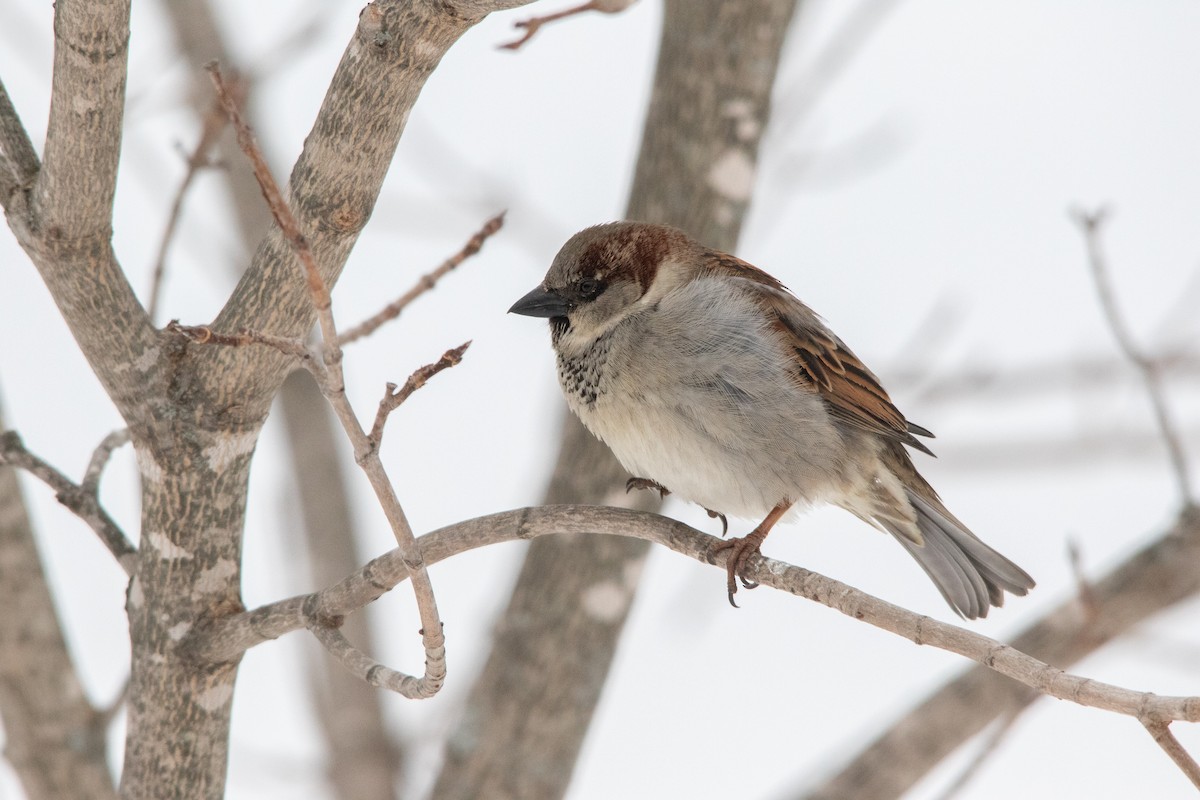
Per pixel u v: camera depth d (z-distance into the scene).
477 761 10.45
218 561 7.37
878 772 10.44
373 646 13.23
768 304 9.42
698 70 10.34
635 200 10.64
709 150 10.38
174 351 7.04
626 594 10.48
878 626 6.52
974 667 10.52
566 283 9.39
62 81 6.10
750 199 10.66
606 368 9.19
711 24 10.30
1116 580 10.21
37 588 9.08
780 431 9.10
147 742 7.51
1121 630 10.12
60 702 9.08
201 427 7.07
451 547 7.17
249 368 7.02
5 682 8.99
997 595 9.94
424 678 6.33
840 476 9.45
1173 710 5.66
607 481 10.54
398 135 6.60
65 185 6.36
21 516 9.10
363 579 6.95
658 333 9.07
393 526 6.04
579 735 10.55
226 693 7.52
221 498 7.27
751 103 10.36
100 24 5.94
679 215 10.45
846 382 9.51
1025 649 10.32
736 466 9.05
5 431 7.86
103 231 6.60
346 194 6.65
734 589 7.48
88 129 6.19
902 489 9.93
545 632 10.42
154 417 7.03
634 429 9.15
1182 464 10.24
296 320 6.98
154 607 7.39
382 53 6.31
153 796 7.53
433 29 6.25
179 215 8.25
